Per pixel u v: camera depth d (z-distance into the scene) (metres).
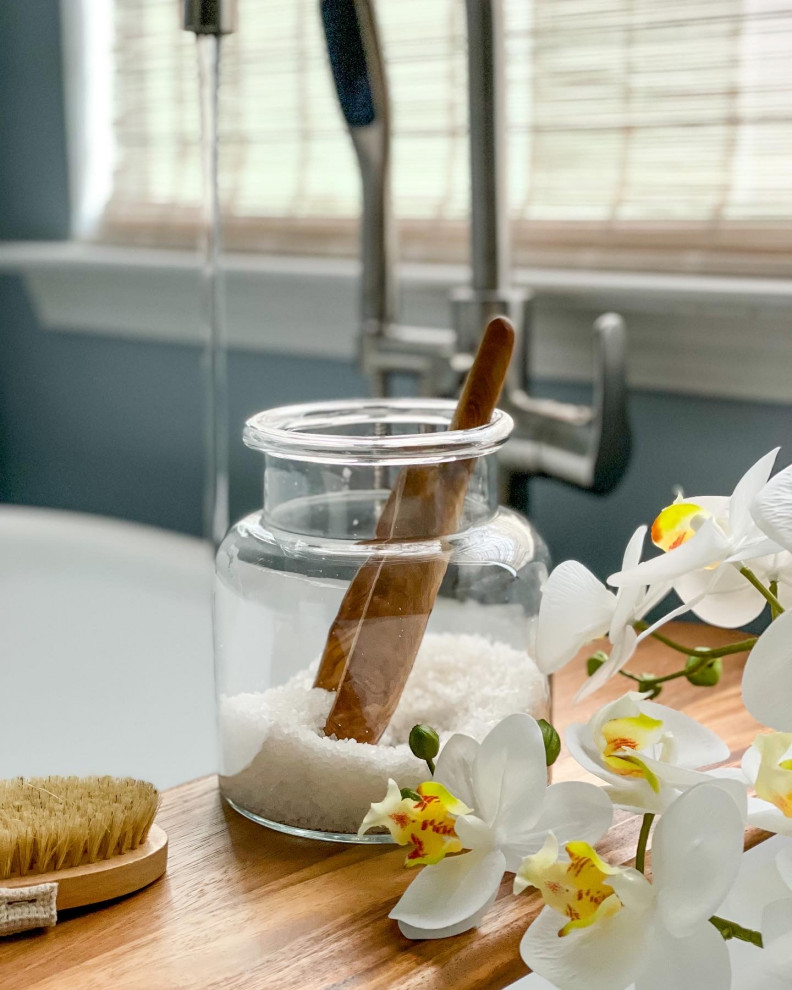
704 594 0.43
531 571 0.49
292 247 1.17
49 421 1.39
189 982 0.36
